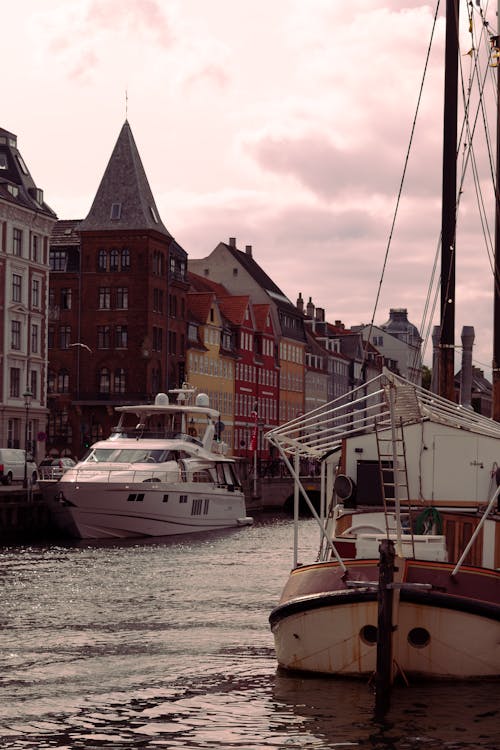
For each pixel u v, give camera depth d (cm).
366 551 2098
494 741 1742
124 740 1759
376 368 19900
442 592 1983
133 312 11244
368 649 1989
